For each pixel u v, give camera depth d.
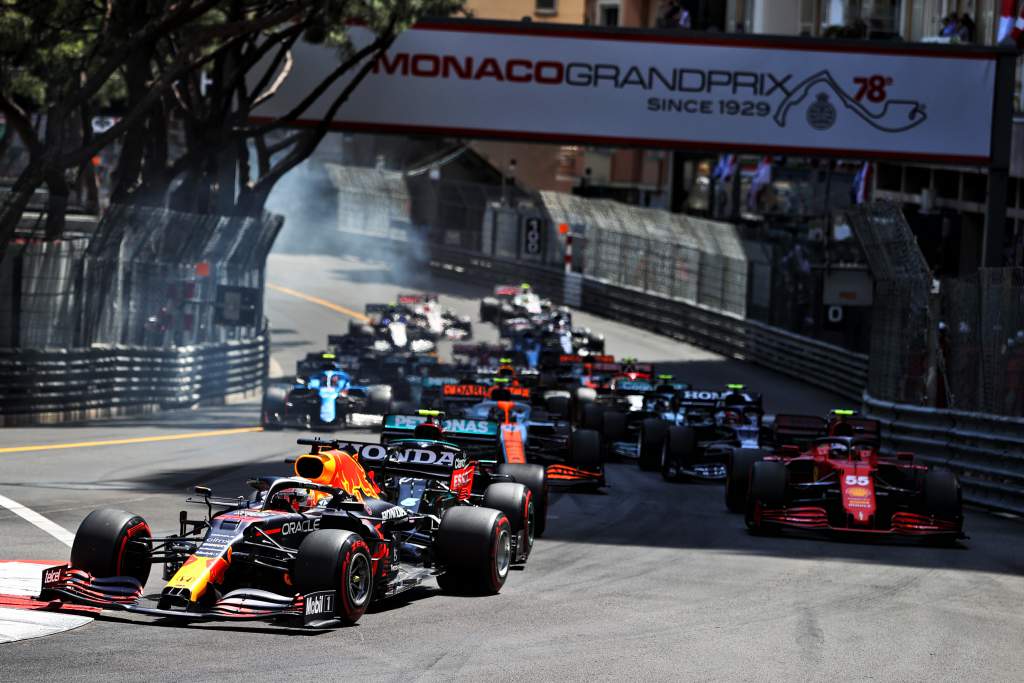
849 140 116.62
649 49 116.50
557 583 43.50
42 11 99.25
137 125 106.56
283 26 121.75
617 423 88.00
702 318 183.38
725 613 39.59
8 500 54.59
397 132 118.88
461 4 123.50
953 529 55.97
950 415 76.31
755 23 195.00
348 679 28.92
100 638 31.62
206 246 111.00
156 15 97.88
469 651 32.44
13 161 190.50
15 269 88.75
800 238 166.88
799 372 155.25
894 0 159.00
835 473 58.75
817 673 32.34
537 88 117.00
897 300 88.81
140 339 103.50
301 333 176.75
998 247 116.38
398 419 49.69
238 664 29.61
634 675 30.97
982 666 34.12
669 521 61.28
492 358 127.00
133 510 53.47
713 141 116.88
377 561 36.22
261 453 77.38
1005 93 115.81
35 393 90.00
